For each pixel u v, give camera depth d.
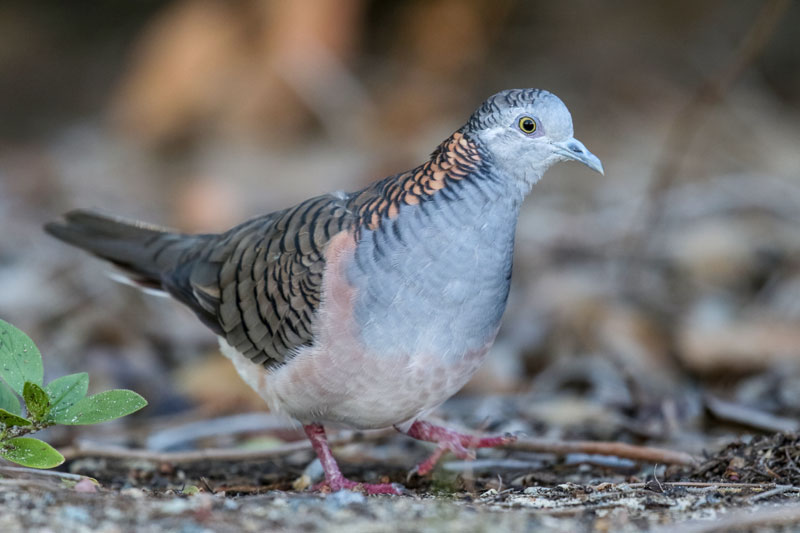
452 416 10.26
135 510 5.69
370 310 6.86
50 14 23.16
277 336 7.30
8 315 12.64
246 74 18.88
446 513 5.84
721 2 20.81
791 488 6.46
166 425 10.29
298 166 17.73
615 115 19.22
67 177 18.14
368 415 7.27
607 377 11.02
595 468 8.06
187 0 19.53
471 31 20.41
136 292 12.97
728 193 15.55
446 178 6.94
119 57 22.61
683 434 9.35
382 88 19.72
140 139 19.06
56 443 9.06
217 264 8.00
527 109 6.97
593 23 21.19
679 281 13.62
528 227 15.15
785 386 10.55
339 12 19.09
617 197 16.02
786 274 13.52
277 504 5.96
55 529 5.35
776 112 18.61
